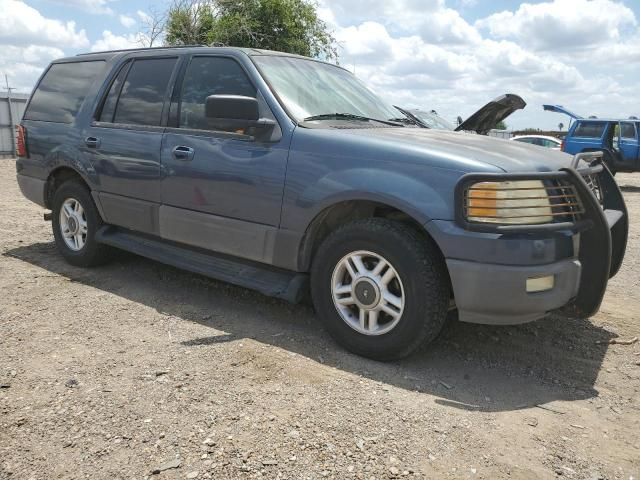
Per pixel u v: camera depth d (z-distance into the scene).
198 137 4.21
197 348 3.57
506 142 3.85
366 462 2.43
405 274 3.27
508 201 3.08
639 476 2.43
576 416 2.94
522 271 3.04
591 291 3.39
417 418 2.81
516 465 2.46
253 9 17.02
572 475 2.41
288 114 3.85
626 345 3.93
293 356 3.50
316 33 18.25
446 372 3.39
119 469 2.35
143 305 4.37
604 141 16.66
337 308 3.59
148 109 4.64
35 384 3.04
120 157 4.70
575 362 3.62
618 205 4.06
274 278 3.94
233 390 3.02
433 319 3.26
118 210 4.81
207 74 4.35
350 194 3.42
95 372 3.20
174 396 2.94
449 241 3.12
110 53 5.27
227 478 2.30
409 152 3.33
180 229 4.36
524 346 3.83
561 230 3.14
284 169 3.71
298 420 2.74
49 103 5.58
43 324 3.91
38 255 5.75
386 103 4.88
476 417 2.86
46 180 5.49
